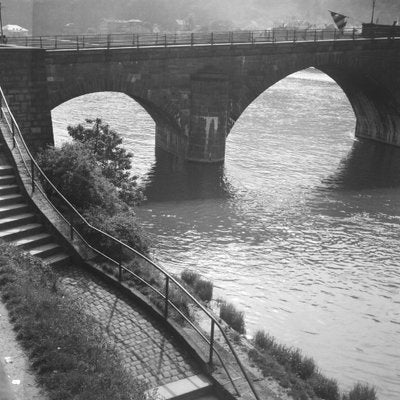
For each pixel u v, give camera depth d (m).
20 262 15.12
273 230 41.44
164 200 47.31
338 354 25.25
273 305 29.78
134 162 59.31
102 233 17.41
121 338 14.34
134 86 53.19
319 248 38.31
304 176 57.41
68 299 14.34
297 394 14.61
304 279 33.28
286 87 131.25
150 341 14.44
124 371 11.53
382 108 73.94
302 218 44.34
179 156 61.69
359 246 39.00
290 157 65.25
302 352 25.14
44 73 32.56
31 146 32.94
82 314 13.72
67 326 12.26
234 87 59.28
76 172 21.81
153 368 13.38
